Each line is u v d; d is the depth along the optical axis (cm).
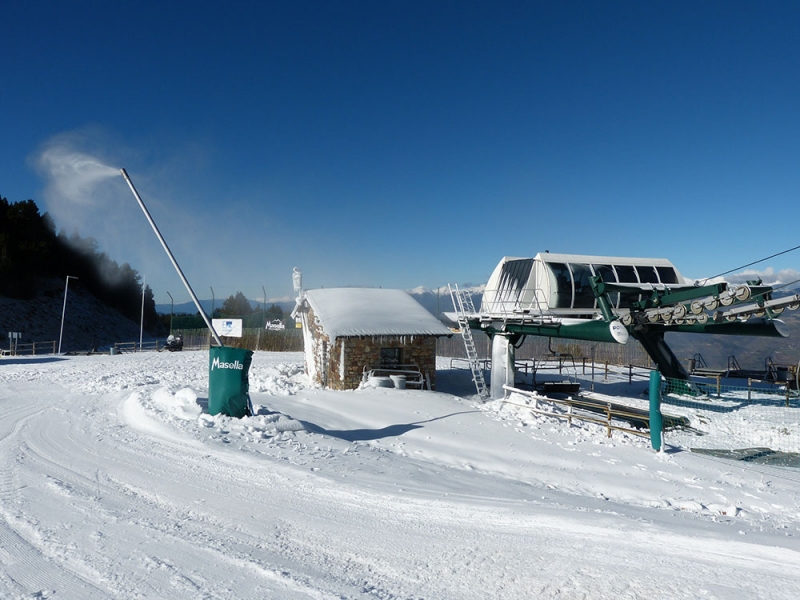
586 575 523
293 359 3847
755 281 1644
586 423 1570
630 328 1870
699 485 1012
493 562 554
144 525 641
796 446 1441
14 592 477
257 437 1092
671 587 496
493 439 1258
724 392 2223
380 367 2030
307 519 674
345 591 485
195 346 5131
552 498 826
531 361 3616
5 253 6500
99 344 6662
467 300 2359
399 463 986
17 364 3189
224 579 506
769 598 473
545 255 2138
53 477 832
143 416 1283
